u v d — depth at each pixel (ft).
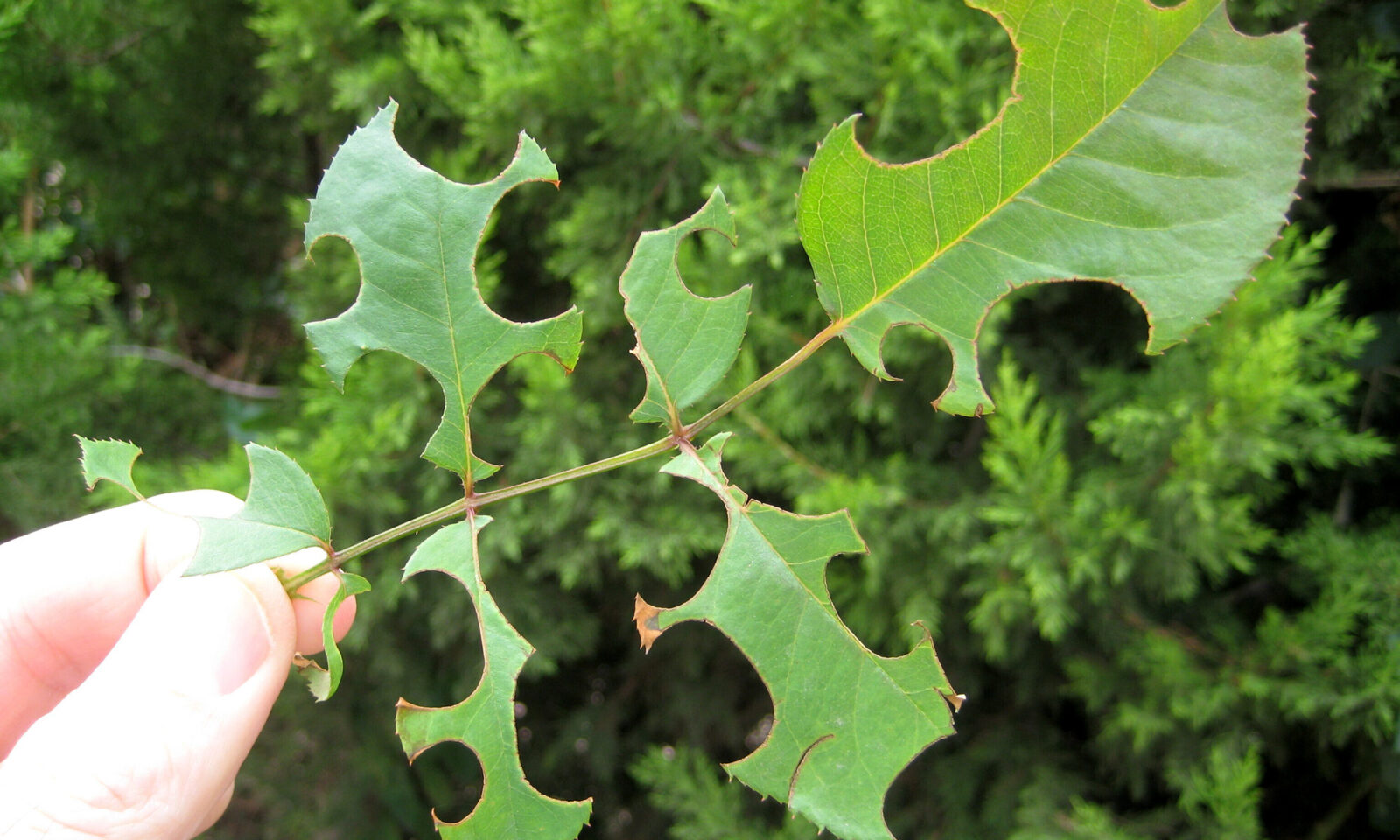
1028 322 0.96
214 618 0.52
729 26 0.84
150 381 1.20
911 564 0.89
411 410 0.91
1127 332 0.93
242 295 1.49
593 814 1.26
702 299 0.41
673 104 0.84
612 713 1.23
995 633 0.82
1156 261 0.37
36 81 1.12
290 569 0.62
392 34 1.04
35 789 0.47
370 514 0.94
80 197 1.31
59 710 0.49
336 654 0.43
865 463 0.92
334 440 0.87
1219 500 0.79
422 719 0.41
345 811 1.21
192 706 0.50
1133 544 0.80
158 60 1.17
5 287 1.08
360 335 0.41
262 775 1.18
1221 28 0.36
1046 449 0.79
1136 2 0.36
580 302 0.95
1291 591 0.96
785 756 0.39
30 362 1.03
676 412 0.41
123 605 0.65
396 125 1.03
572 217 0.93
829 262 0.40
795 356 0.41
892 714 0.39
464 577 0.42
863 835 0.38
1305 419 0.87
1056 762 0.97
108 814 0.48
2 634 0.63
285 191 1.45
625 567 0.93
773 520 0.40
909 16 0.80
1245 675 0.82
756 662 0.40
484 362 0.42
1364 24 0.81
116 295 1.49
